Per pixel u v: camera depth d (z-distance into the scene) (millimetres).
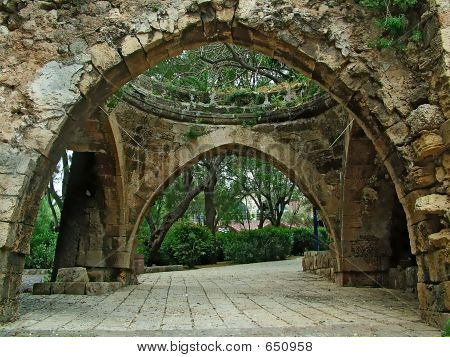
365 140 9328
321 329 4812
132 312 6254
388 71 5672
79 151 9906
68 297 8039
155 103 10914
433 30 5195
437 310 4930
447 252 4711
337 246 10211
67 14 5867
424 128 5074
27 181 5418
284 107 11305
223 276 13008
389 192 9914
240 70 15398
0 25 5770
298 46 5867
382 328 4848
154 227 18719
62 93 5688
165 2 5918
